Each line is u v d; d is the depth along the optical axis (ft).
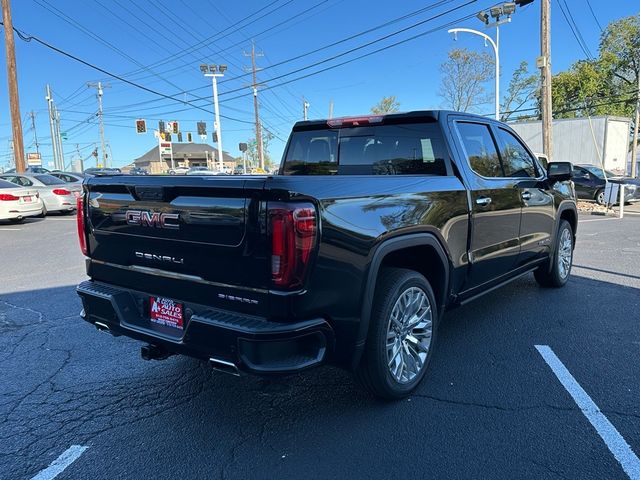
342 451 9.03
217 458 8.92
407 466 8.54
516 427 9.71
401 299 10.44
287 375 8.23
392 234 9.73
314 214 8.19
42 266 26.55
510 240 14.64
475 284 13.29
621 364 12.57
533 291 19.53
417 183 10.85
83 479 8.38
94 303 10.84
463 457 8.76
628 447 8.98
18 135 64.85
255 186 8.05
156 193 9.48
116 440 9.56
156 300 10.04
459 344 14.05
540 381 11.68
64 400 11.25
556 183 18.19
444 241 11.33
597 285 20.42
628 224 43.52
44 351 14.21
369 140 13.91
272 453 9.03
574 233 20.62
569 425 9.75
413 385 10.95
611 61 145.79
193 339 8.90
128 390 11.72
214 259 8.77
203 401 11.12
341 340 9.02
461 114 13.37
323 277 8.40
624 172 80.28
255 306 8.39
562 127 80.38
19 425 10.17
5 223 47.26
